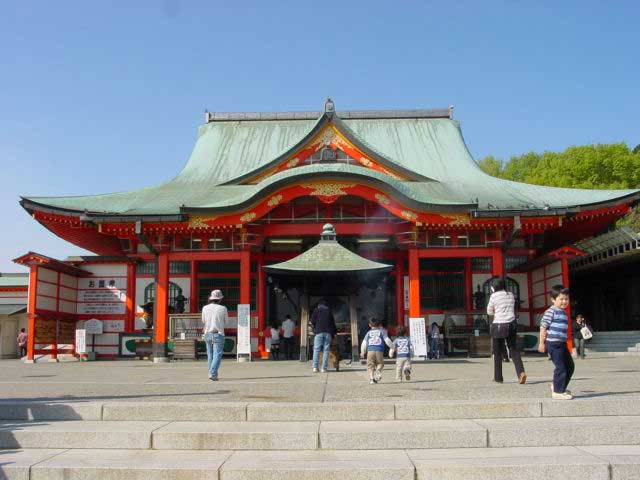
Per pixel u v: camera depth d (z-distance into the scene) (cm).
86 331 3503
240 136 4203
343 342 2795
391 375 1725
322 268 2212
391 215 3077
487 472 777
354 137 3253
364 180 2875
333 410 996
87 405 1021
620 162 6012
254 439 888
